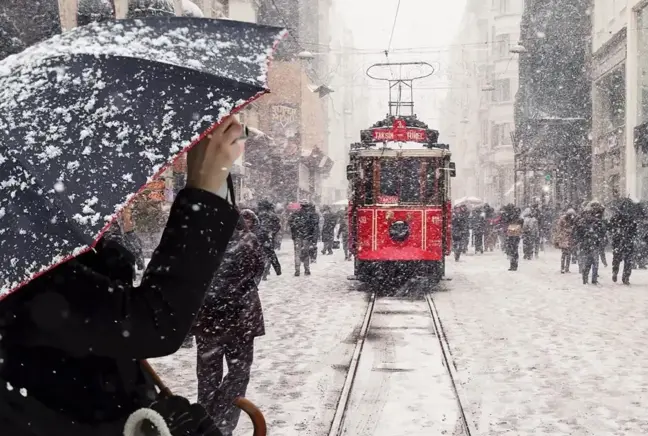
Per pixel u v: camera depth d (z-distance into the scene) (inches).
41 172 65.1
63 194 64.4
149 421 73.9
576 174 1708.9
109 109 67.9
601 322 512.1
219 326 217.2
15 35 524.7
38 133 66.8
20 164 65.3
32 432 67.7
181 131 67.7
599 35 1596.9
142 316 66.9
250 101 70.5
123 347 66.9
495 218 1438.2
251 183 1982.0
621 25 1402.6
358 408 297.1
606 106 1563.7
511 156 3070.9
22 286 65.6
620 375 351.6
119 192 65.2
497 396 312.8
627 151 1312.7
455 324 504.4
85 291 66.5
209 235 70.2
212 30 78.6
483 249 1530.5
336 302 629.3
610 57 1482.5
